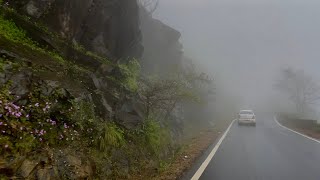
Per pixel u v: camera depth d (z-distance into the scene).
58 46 10.11
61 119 7.04
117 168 7.97
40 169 5.81
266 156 13.46
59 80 7.87
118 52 15.54
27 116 6.32
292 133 25.47
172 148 13.54
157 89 13.48
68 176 6.27
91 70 10.62
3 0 9.62
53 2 10.71
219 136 22.19
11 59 7.39
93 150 7.46
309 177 9.45
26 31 9.27
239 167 10.84
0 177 5.18
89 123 7.76
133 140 9.83
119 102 10.37
